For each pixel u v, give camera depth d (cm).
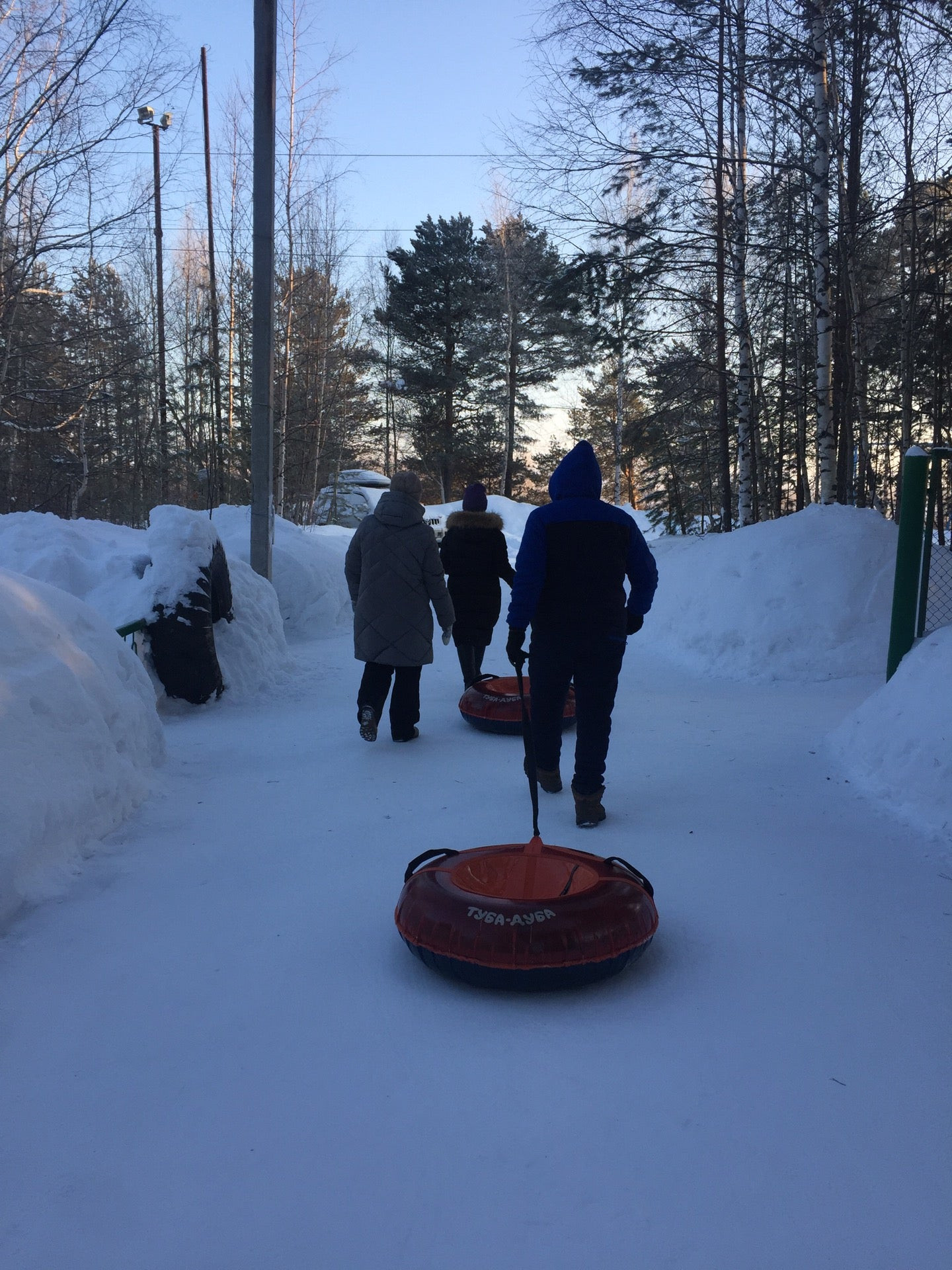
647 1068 234
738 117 1339
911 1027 252
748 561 889
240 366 2238
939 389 1277
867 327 1444
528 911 272
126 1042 248
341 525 2778
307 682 785
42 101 1121
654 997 271
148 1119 214
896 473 1964
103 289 1902
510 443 3666
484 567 720
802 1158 198
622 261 1266
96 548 750
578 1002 269
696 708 669
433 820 430
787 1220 180
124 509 2145
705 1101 220
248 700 704
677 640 905
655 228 1270
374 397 4244
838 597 812
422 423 4144
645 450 1909
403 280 3850
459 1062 238
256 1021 258
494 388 4053
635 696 723
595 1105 218
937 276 1241
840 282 1241
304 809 446
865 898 338
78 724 393
